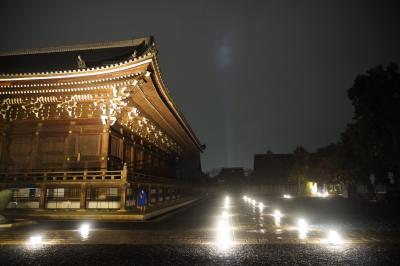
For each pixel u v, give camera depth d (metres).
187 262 9.24
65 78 23.22
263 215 24.05
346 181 57.78
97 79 22.88
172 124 38.41
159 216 24.16
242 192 88.50
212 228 16.27
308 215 23.81
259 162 96.56
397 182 42.75
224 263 9.09
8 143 25.33
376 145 39.59
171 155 52.44
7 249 11.16
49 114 25.09
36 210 22.42
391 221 19.33
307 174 73.44
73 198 23.30
